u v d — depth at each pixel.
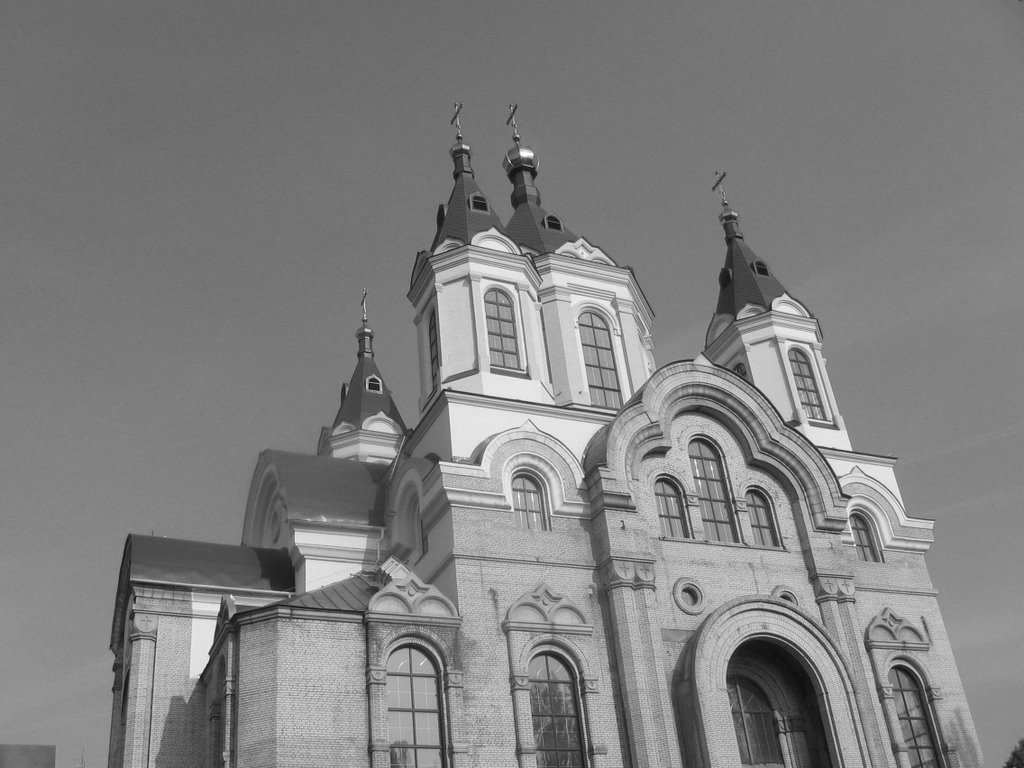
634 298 45.62
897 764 34.31
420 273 42.28
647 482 35.44
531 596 31.75
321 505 37.84
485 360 38.53
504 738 29.42
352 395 58.94
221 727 29.16
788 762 33.03
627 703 30.84
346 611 29.23
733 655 34.00
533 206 49.22
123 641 39.50
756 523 37.03
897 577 39.38
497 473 33.56
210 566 36.84
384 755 27.58
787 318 46.34
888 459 42.88
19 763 48.00
